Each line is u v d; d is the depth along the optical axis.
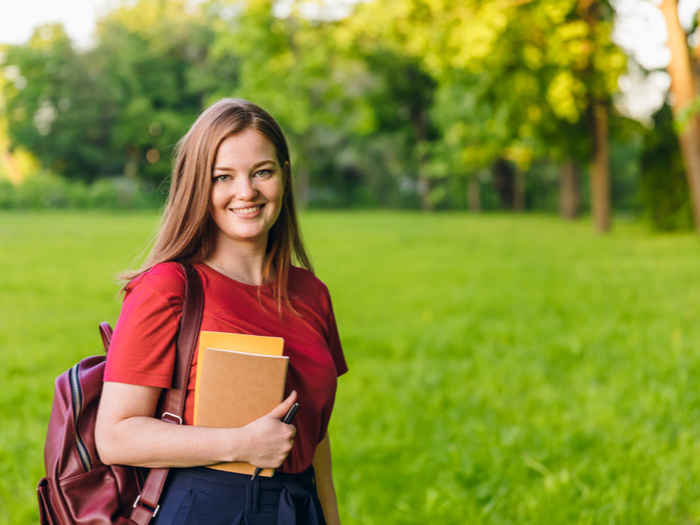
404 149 52.62
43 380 6.84
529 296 11.81
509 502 4.30
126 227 28.14
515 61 20.50
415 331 9.27
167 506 1.70
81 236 23.48
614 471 4.62
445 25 17.94
